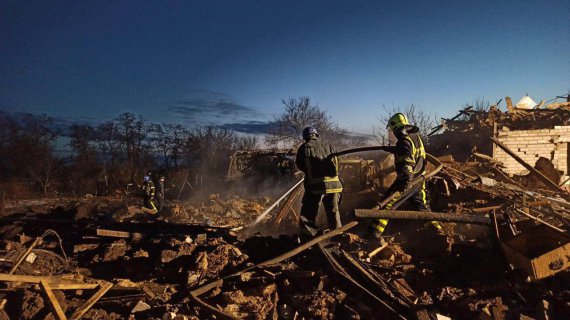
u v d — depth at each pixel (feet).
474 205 25.61
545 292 13.61
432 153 59.41
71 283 14.19
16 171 121.80
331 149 19.80
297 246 17.19
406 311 12.78
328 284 14.40
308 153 19.16
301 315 13.12
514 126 54.44
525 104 58.80
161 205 53.62
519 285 14.06
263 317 12.93
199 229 21.63
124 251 18.03
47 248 19.71
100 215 32.22
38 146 125.08
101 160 148.97
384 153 56.24
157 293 14.37
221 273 15.55
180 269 15.89
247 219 32.94
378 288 13.73
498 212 22.63
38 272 16.02
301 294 13.99
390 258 17.06
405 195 18.65
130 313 12.89
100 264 17.56
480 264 15.52
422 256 17.48
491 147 52.31
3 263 16.38
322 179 18.88
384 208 18.30
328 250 16.10
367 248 17.87
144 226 22.39
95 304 13.43
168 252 16.56
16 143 123.95
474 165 42.11
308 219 18.89
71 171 123.44
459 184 27.35
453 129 58.75
